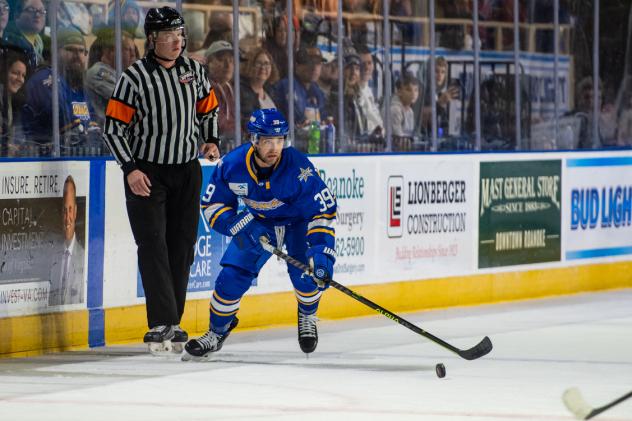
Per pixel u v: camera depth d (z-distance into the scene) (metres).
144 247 16.58
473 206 22.66
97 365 15.65
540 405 12.70
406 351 17.00
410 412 12.20
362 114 21.34
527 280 23.69
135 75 16.44
